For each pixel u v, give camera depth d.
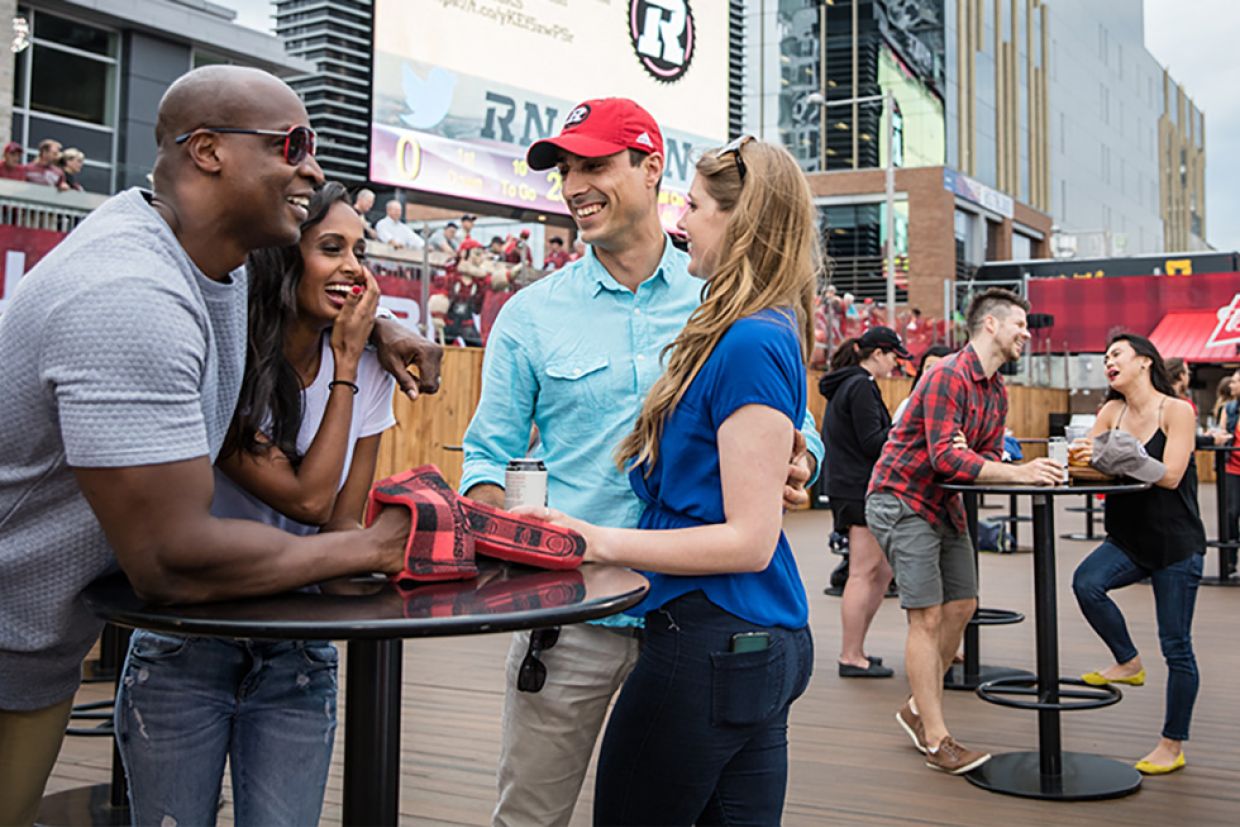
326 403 1.67
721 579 1.62
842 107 31.95
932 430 3.63
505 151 14.77
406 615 1.15
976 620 4.95
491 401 2.17
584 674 1.97
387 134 13.41
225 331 1.38
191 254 1.34
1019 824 3.18
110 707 3.46
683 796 1.64
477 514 1.46
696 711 1.61
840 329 14.44
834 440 5.17
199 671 1.66
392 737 1.32
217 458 1.52
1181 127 74.00
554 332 2.12
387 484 1.42
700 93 17.78
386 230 10.46
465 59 14.25
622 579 1.44
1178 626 3.71
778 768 1.74
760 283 1.66
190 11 13.69
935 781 3.60
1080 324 21.23
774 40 32.69
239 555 1.21
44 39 12.84
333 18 13.38
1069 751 3.93
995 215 36.44
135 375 1.15
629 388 2.06
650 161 2.08
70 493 1.28
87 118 13.31
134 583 1.20
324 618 1.12
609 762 1.69
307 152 1.36
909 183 31.64
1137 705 4.63
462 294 9.51
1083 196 50.81
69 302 1.16
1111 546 4.43
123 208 1.28
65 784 3.36
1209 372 22.17
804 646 1.71
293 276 1.57
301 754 1.73
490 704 4.47
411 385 1.71
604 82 16.22
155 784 1.65
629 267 2.11
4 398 1.21
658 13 16.95
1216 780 3.61
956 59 35.53
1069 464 4.00
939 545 3.82
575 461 2.09
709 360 1.62
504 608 1.19
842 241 32.22
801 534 11.67
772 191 1.68
